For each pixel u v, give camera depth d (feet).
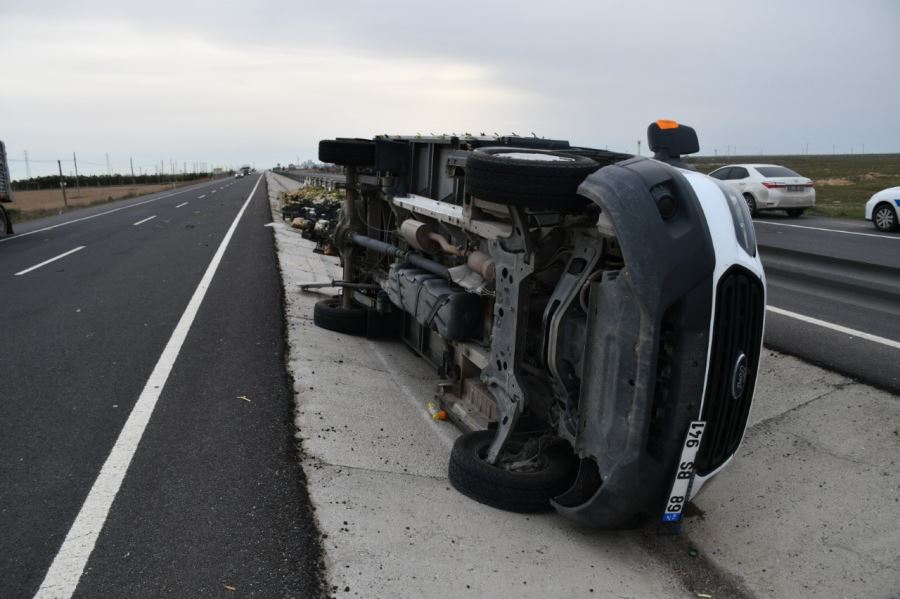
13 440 15.02
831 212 67.00
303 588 9.96
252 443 14.98
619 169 10.21
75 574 10.15
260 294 31.86
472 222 14.15
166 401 17.47
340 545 11.07
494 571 10.52
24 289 33.58
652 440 9.96
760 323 10.62
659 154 12.58
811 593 10.50
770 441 14.58
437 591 10.00
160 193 180.34
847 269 28.76
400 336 24.41
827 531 11.75
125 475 13.34
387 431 16.26
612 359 10.13
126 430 15.57
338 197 62.95
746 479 13.42
